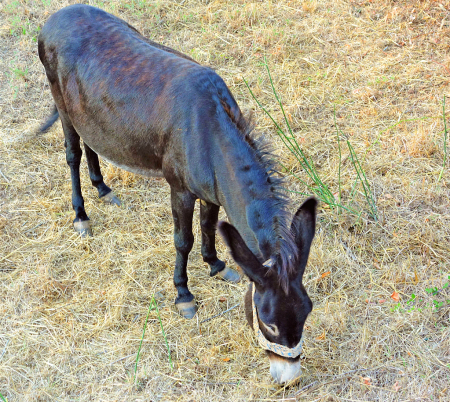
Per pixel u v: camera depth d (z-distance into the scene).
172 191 3.73
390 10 6.98
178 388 3.51
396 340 3.66
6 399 3.34
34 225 4.81
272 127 5.57
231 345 3.77
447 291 3.95
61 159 5.49
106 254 4.52
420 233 4.41
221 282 4.29
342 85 6.02
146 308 4.09
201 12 7.33
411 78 5.95
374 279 4.15
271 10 7.20
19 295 4.17
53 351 3.75
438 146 5.09
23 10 7.52
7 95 6.25
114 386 3.53
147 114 3.64
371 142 5.29
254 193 3.10
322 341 3.71
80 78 4.03
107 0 7.63
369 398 3.33
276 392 3.37
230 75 6.27
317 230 4.54
